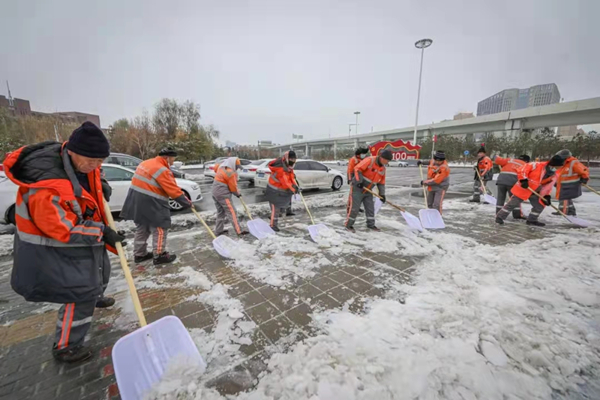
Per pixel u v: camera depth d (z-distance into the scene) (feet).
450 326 6.06
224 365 5.21
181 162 97.09
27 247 4.64
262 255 10.89
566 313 6.55
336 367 4.93
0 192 14.56
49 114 98.17
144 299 7.75
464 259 10.01
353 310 6.98
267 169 27.40
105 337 6.24
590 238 12.49
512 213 17.15
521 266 9.23
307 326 6.38
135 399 4.45
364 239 12.75
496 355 5.18
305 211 20.26
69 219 4.75
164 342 5.18
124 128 103.96
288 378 4.71
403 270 9.30
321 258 10.43
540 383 4.58
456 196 27.20
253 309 7.11
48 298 4.94
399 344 5.52
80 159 4.96
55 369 5.31
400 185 36.70
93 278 5.40
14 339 6.20
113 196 17.46
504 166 17.16
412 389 4.46
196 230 15.15
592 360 5.08
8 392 4.75
